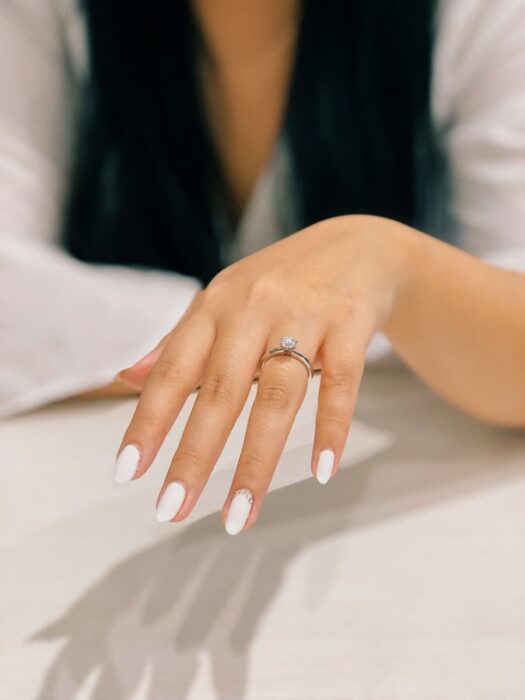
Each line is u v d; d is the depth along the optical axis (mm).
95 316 695
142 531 458
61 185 890
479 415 541
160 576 427
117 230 875
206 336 408
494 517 460
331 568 428
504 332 503
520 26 749
